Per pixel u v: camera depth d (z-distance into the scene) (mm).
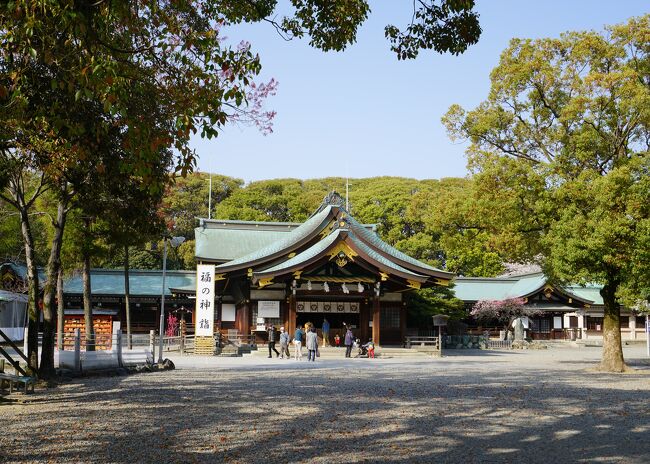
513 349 49125
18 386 18016
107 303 55094
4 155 16750
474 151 28062
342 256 38125
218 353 36938
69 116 14086
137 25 11742
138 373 23844
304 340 40781
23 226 19828
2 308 42562
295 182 93500
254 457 9703
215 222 56594
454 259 68375
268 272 37594
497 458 9742
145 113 12242
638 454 10078
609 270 24719
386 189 77000
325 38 14141
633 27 25781
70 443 10578
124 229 23594
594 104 24719
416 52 13578
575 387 19766
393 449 10328
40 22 9602
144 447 10328
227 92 11352
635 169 24047
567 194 24203
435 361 33156
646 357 39094
